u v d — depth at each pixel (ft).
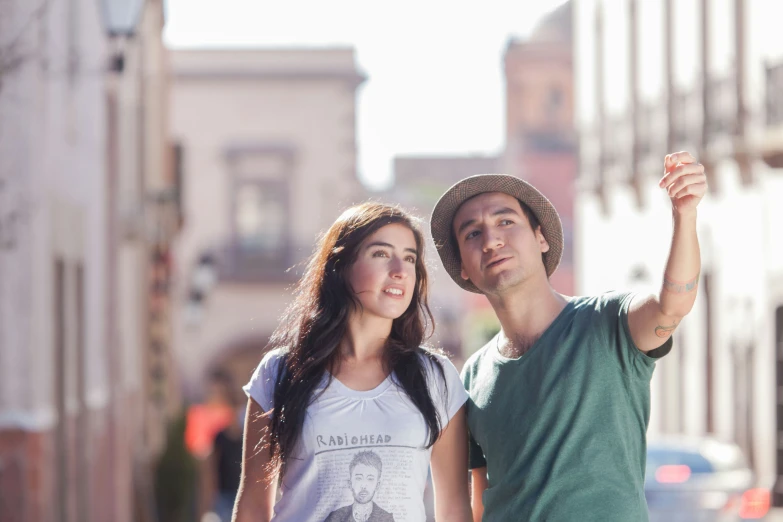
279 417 15.70
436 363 16.39
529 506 15.74
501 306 16.63
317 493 15.46
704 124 73.87
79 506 47.19
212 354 142.00
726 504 39.45
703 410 73.15
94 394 51.21
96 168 52.70
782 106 65.82
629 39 87.15
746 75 69.56
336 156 144.87
